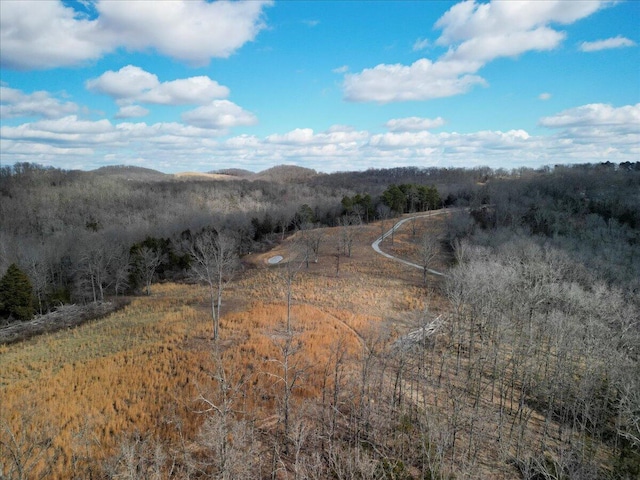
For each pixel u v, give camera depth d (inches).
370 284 2593.5
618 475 1013.8
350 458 899.4
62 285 2915.8
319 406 1176.8
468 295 1705.2
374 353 1449.3
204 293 2598.4
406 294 2380.7
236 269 3127.5
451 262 2933.1
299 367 1389.0
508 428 1189.1
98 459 914.7
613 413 1214.9
